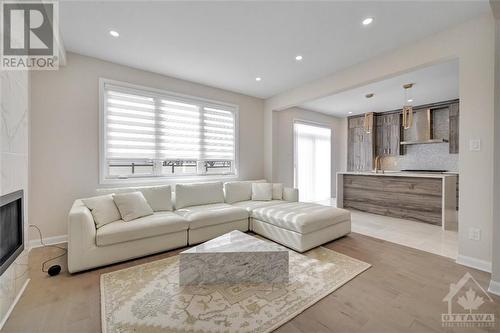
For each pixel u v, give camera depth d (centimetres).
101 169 330
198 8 224
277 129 534
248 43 290
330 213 310
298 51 309
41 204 294
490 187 225
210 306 171
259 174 528
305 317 160
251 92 486
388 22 246
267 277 204
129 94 357
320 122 676
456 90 459
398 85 431
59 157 304
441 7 221
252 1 215
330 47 299
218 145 459
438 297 183
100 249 233
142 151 368
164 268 233
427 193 407
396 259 254
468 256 239
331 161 721
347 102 557
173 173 401
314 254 269
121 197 278
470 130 237
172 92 396
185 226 288
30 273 222
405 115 473
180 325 151
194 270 201
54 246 291
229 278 204
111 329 147
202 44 292
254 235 341
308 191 647
